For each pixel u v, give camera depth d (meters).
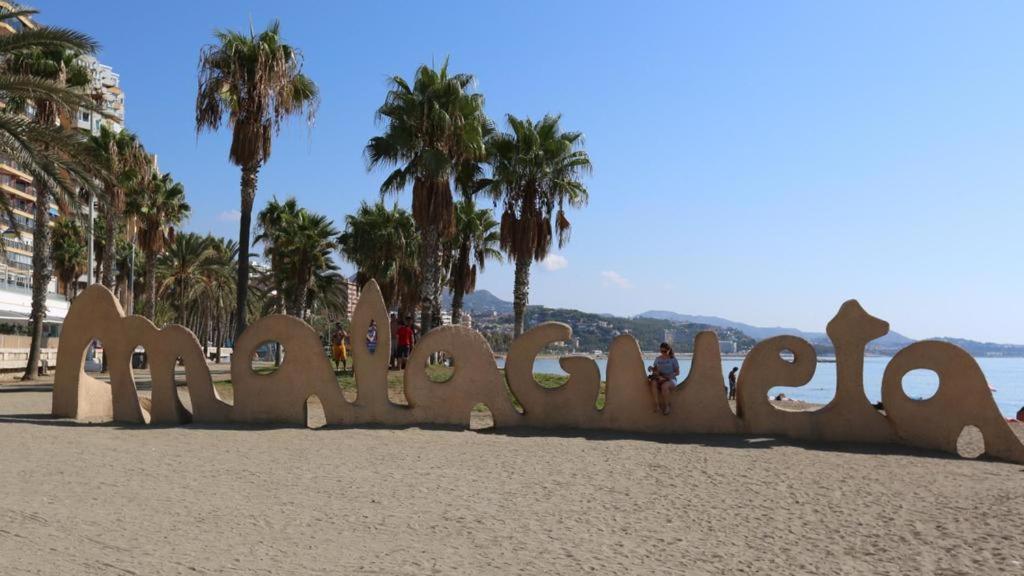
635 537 6.81
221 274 58.56
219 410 14.24
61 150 18.86
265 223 51.38
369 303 14.23
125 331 14.42
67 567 5.48
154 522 6.90
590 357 13.88
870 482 9.48
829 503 8.28
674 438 13.01
